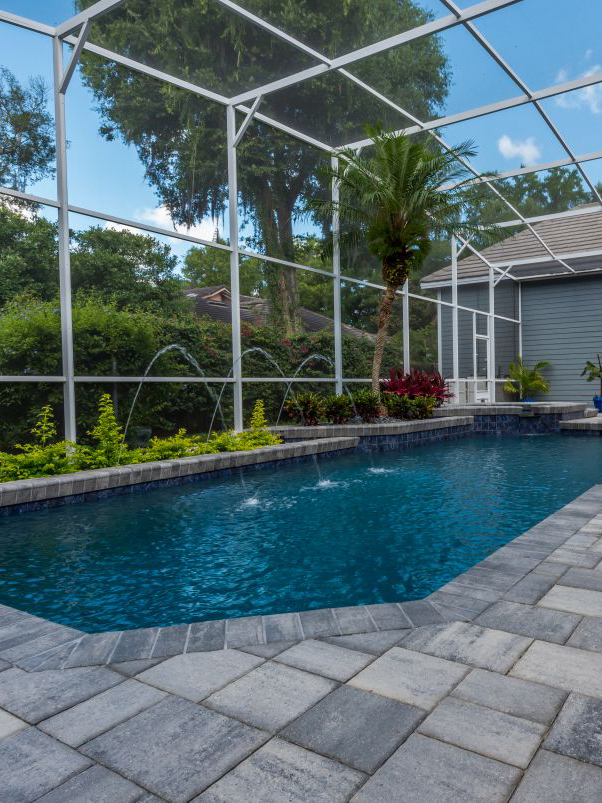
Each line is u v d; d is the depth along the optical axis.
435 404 11.98
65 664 2.10
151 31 11.33
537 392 17.95
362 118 10.41
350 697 1.81
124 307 7.65
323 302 11.34
